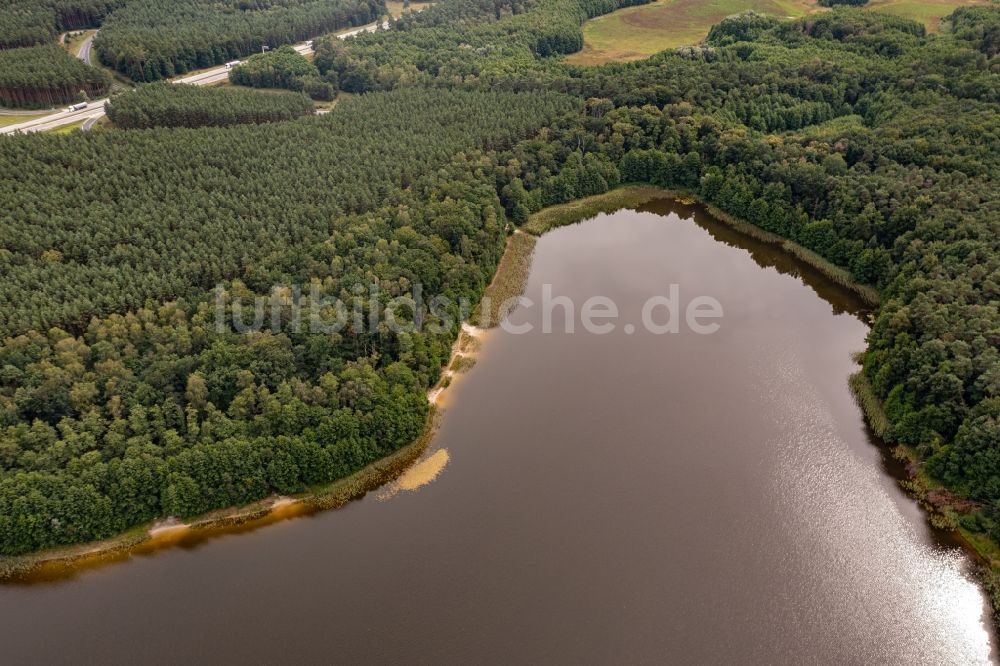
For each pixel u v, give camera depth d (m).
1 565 112.31
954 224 161.00
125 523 116.81
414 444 135.50
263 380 129.62
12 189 169.25
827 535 115.75
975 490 115.94
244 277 153.12
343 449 125.25
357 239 165.00
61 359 127.19
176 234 161.00
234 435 122.19
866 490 123.38
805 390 146.12
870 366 144.25
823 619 103.50
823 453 131.00
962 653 98.88
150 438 121.06
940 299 141.50
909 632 101.44
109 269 147.50
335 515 122.06
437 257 167.00
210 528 119.25
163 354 131.00
